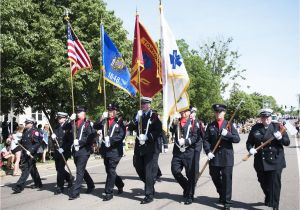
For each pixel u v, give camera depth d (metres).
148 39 9.99
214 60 51.41
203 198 8.25
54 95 21.53
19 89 18.14
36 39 18.75
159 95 35.16
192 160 7.77
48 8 20.78
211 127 7.54
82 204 7.81
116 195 8.71
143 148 7.93
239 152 20.39
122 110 32.75
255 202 7.83
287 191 8.91
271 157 6.91
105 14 22.39
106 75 10.02
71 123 9.20
